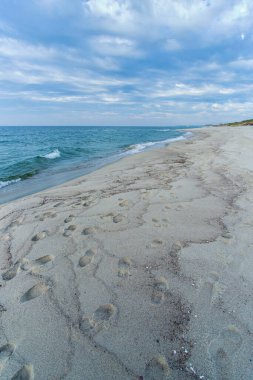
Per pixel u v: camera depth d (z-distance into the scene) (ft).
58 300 6.11
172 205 12.18
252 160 23.86
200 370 4.39
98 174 21.33
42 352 4.80
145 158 30.09
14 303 6.07
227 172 18.90
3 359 4.70
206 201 12.65
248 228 9.59
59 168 28.86
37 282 6.81
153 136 107.45
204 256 7.80
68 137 116.06
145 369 4.44
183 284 6.56
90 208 12.14
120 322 5.41
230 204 12.15
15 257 8.05
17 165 31.32
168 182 16.76
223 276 6.83
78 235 9.36
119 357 4.66
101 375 4.38
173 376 4.31
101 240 8.93
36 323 5.46
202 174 18.78
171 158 28.96
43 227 10.17
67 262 7.68
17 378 4.37
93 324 5.39
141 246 8.46
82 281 6.79
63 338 5.08
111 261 7.67
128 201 12.96
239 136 59.06
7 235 9.62
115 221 10.48
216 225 9.94
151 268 7.28
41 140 96.12
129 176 19.60
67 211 11.85
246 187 14.80
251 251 8.00
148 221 10.41
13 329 5.32
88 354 4.74
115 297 6.15
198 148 38.32
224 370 4.37
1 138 112.78
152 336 5.06
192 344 4.86
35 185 20.54
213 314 5.55
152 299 6.06
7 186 20.70
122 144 64.49
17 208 12.65
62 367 4.53
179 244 8.55
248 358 4.55
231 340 4.91
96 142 75.82
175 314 5.59
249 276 6.79
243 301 5.90
